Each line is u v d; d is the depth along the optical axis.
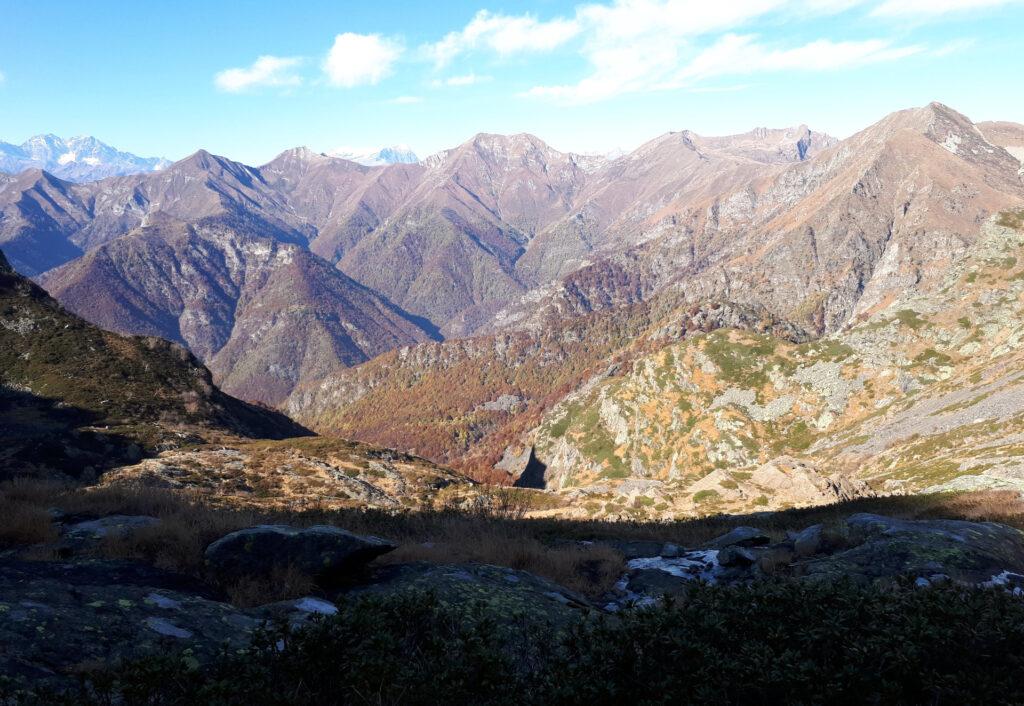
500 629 9.23
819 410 109.38
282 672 6.48
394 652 7.15
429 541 17.55
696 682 6.21
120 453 60.56
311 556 11.02
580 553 17.20
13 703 5.50
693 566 16.80
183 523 12.63
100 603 7.95
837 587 8.14
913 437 65.12
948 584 8.27
